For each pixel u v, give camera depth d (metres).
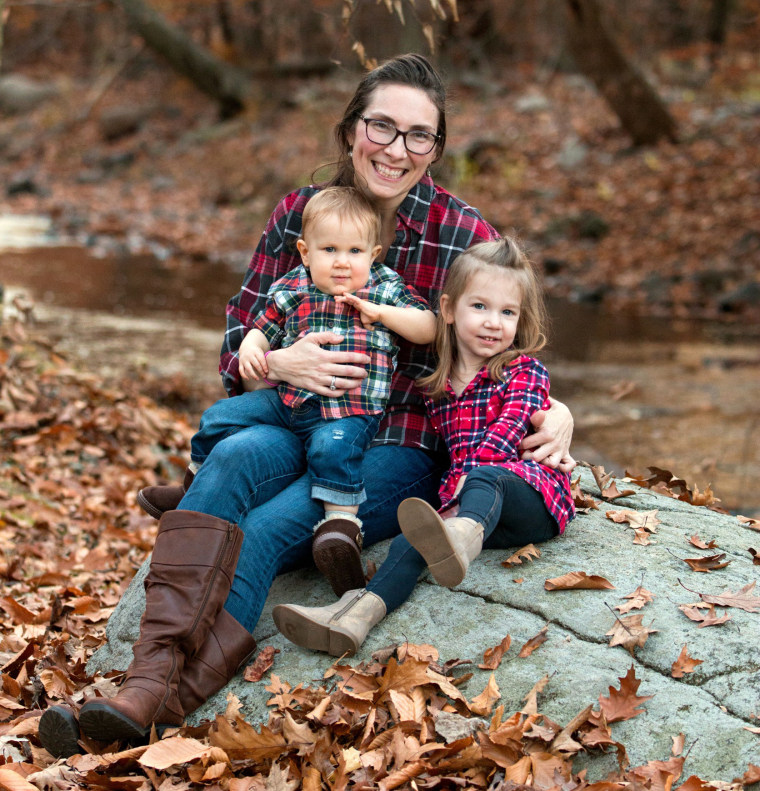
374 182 3.04
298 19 24.11
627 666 2.44
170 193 18.38
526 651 2.51
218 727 2.41
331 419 2.89
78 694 2.75
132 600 3.06
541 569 2.80
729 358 8.84
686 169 14.01
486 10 21.25
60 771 2.40
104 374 7.21
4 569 3.97
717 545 2.94
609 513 3.11
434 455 3.15
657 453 6.22
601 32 14.17
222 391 7.32
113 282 11.76
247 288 3.27
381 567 2.76
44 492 4.89
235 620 2.65
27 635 3.38
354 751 2.32
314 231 2.94
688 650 2.46
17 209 17.64
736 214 12.52
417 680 2.45
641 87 14.59
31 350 6.41
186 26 24.95
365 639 2.66
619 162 14.88
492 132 17.06
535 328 3.05
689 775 2.21
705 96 17.30
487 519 2.64
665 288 11.28
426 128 2.97
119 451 5.54
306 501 2.81
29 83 25.19
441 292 3.09
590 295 11.33
